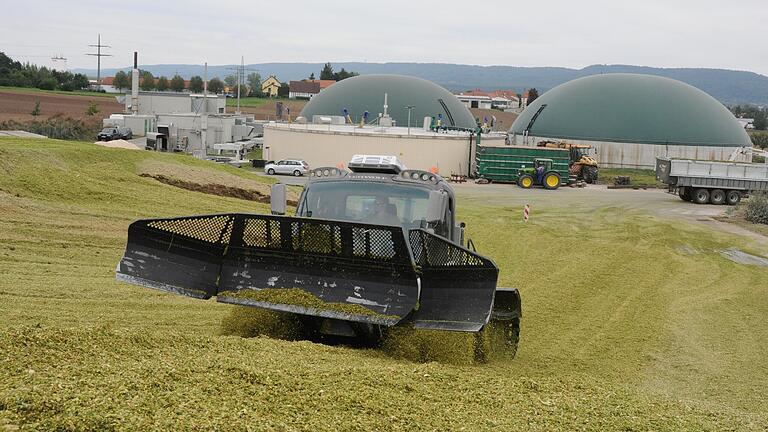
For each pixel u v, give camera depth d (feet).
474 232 91.45
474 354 29.86
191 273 28.17
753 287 65.72
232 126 242.58
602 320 46.75
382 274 26.86
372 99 281.13
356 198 31.76
